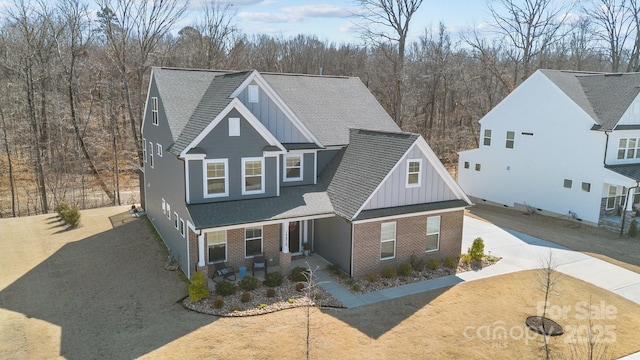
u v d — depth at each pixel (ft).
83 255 71.00
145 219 90.27
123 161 158.92
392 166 62.28
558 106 94.48
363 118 84.74
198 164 60.08
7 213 112.27
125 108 169.89
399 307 53.83
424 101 198.90
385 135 69.82
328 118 80.69
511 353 44.75
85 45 130.41
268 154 64.54
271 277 58.59
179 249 65.41
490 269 66.59
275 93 68.64
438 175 66.33
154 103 77.30
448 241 69.05
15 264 67.56
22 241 78.02
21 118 139.64
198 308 52.65
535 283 61.57
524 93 101.81
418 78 196.85
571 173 93.40
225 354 43.42
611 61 171.12
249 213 60.95
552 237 83.15
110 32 122.11
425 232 66.74
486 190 114.21
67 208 89.92
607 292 59.16
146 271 64.34
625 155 90.22
